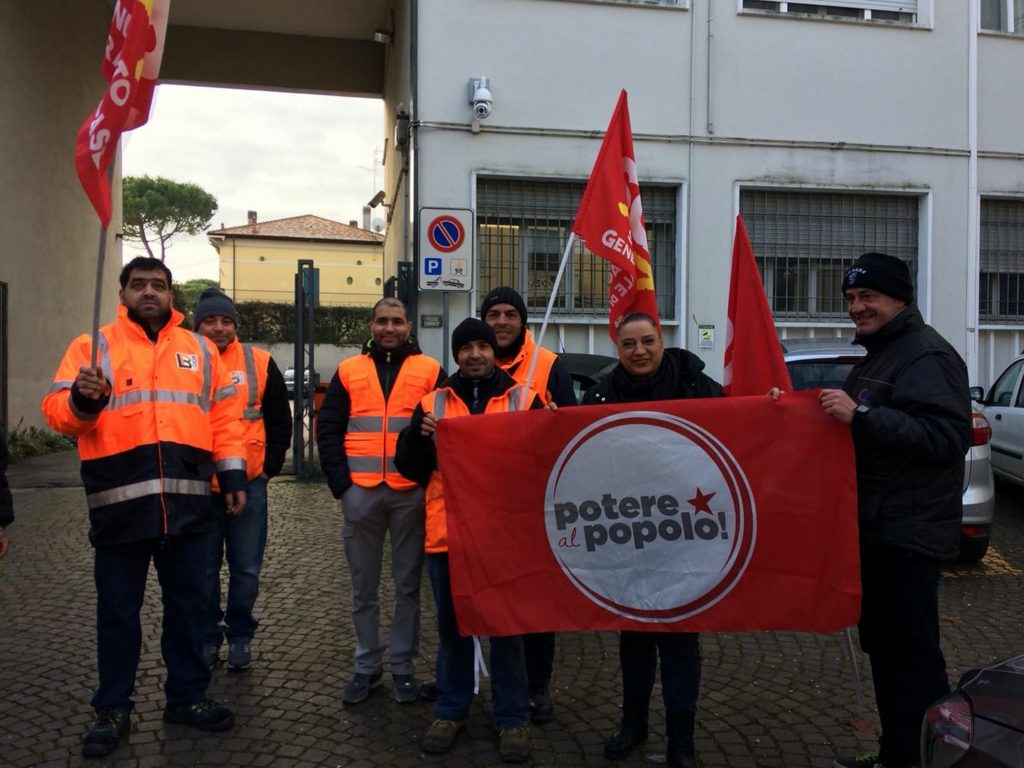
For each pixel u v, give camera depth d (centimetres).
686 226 926
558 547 306
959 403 265
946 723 198
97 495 316
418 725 341
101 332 330
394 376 370
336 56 1405
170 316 342
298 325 903
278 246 4972
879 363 285
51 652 416
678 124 921
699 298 934
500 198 909
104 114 275
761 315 344
